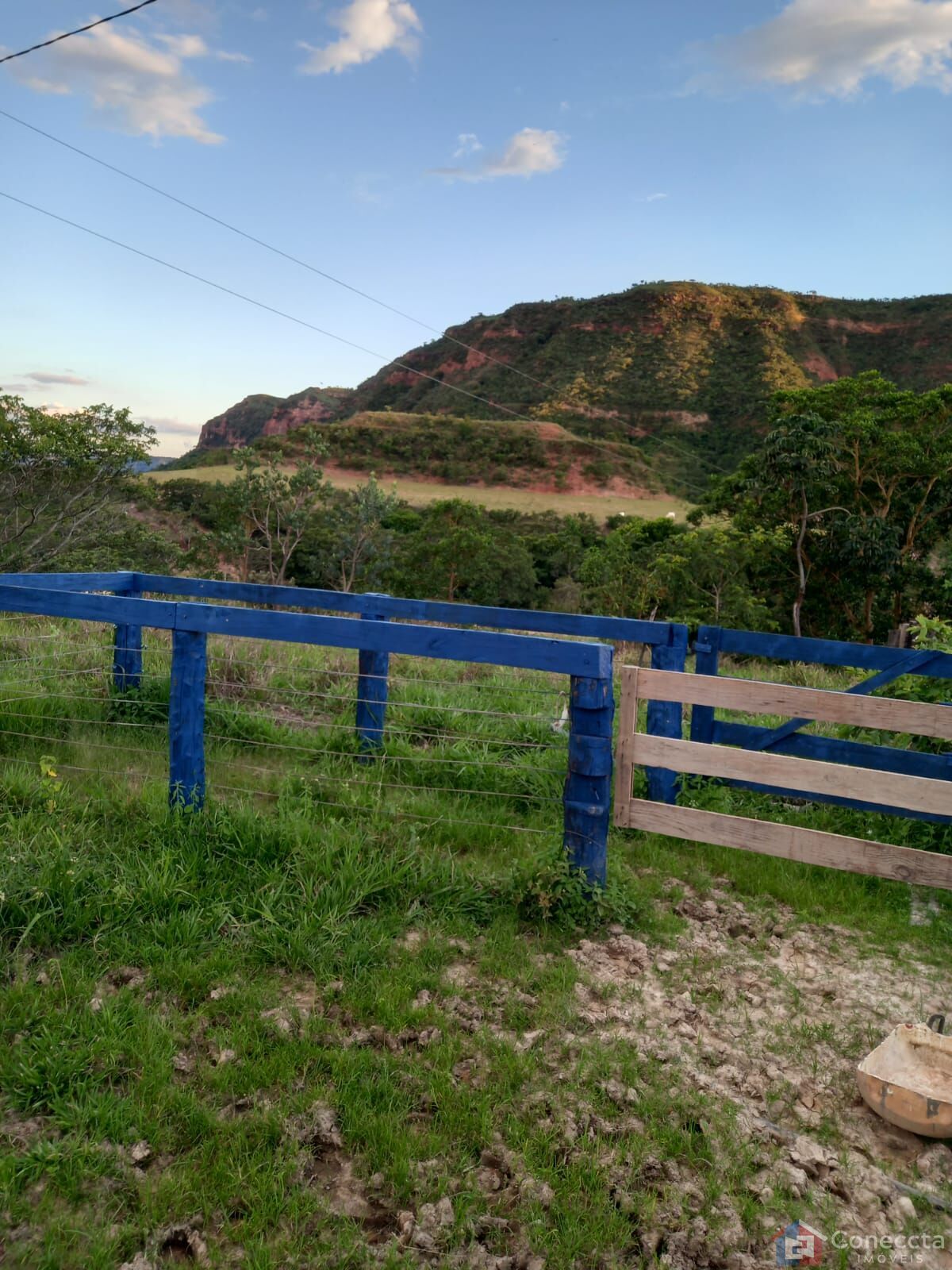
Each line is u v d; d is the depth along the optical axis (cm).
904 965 380
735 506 3709
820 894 446
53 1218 222
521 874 399
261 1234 221
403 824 474
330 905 376
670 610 2689
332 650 935
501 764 557
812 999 349
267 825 428
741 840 405
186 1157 244
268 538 4212
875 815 536
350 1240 221
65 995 306
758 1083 293
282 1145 249
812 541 3428
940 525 3550
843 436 3369
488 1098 273
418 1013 313
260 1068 278
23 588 461
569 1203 235
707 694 411
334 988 326
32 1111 258
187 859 400
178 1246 222
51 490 2566
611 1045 306
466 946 365
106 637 860
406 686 771
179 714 438
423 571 4972
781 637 579
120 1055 279
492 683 814
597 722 388
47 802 452
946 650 552
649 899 422
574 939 381
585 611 3095
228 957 339
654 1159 252
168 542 3158
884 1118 274
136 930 352
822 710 395
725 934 401
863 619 3669
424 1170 244
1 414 2427
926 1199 247
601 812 393
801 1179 251
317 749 609
